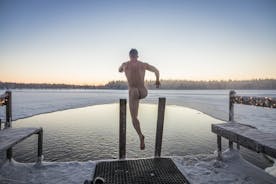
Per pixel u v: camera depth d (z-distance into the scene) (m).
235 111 21.11
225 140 9.56
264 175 3.73
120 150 4.58
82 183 3.51
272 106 3.56
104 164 4.27
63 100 43.75
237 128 4.00
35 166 4.11
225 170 4.02
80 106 29.78
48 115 18.84
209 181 3.59
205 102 37.62
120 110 4.52
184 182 3.52
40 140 4.24
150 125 13.54
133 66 4.10
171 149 8.13
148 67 4.21
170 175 3.78
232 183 3.51
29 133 3.71
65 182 3.54
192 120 15.71
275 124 12.34
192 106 28.83
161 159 4.55
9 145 2.96
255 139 3.12
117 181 3.54
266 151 2.80
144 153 7.71
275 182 3.45
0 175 3.73
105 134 10.95
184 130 11.87
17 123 14.20
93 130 12.02
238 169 4.02
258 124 12.38
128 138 9.91
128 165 4.23
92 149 8.29
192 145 8.73
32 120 15.67
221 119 15.67
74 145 8.78
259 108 24.53
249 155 7.08
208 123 14.31
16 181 3.55
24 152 7.89
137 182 3.51
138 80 4.10
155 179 3.62
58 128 12.56
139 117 17.77
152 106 30.39
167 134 10.81
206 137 10.15
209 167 4.16
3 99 4.14
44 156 7.45
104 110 24.27
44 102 36.22
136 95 4.07
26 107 25.92
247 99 4.25
